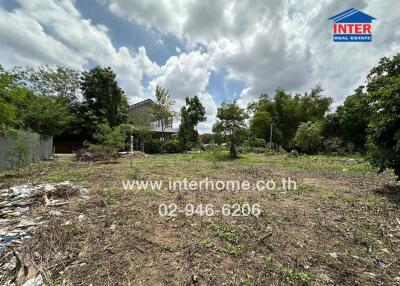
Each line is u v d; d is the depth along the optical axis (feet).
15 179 16.65
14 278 5.08
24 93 21.56
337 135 48.03
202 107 74.13
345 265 5.66
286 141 68.85
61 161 31.99
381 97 12.20
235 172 21.24
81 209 9.61
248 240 7.00
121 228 7.78
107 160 33.24
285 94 71.72
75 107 60.85
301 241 6.98
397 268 5.59
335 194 12.84
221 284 4.93
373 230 7.82
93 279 5.06
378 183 16.02
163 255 6.10
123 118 64.18
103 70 59.16
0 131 20.16
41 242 6.54
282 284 4.93
